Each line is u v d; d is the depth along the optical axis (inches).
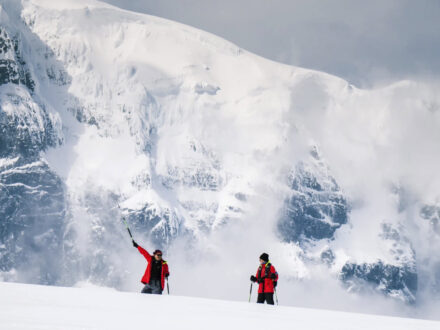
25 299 612.1
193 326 478.9
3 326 374.3
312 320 661.3
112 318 483.8
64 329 379.2
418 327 663.8
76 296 738.2
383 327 631.2
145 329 423.2
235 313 677.9
